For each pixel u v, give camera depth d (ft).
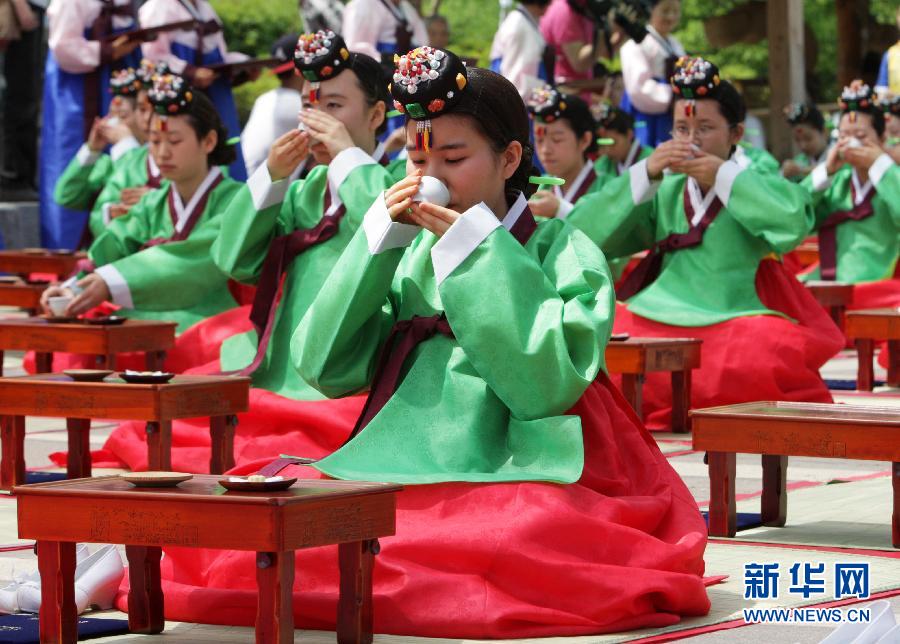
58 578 31.53
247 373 52.34
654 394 68.13
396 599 32.76
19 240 124.77
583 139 80.48
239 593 34.24
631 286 71.67
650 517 35.60
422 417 36.40
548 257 37.06
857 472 57.62
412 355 37.70
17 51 128.06
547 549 33.27
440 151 36.19
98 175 102.17
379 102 55.42
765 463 46.88
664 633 33.24
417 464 35.78
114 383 48.19
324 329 37.11
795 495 52.65
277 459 35.76
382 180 51.65
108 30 107.76
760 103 214.48
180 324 68.54
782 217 67.97
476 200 36.52
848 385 81.71
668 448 62.69
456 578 33.04
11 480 52.80
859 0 191.72
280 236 53.78
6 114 129.39
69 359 71.26
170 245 66.23
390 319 38.60
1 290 86.58
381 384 37.45
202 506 29.50
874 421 42.73
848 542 44.04
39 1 126.21
